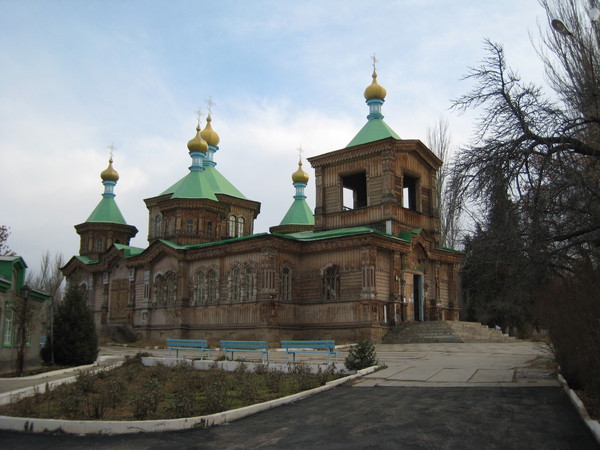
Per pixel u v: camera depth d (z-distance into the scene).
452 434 10.62
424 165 42.69
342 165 41.41
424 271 40.44
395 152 39.75
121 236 58.44
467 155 16.09
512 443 9.91
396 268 36.88
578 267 14.12
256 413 13.76
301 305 37.84
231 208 54.44
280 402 14.59
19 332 24.00
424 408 12.89
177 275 42.47
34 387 17.27
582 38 17.08
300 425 12.13
